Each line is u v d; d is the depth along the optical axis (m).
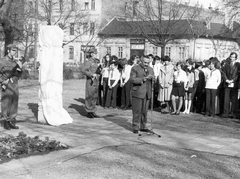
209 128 11.55
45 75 11.36
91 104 13.01
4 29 27.17
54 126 11.09
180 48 51.84
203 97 14.85
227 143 9.44
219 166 7.37
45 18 37.00
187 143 9.32
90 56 12.94
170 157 7.93
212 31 51.00
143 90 10.24
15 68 10.21
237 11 34.91
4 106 10.22
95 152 8.12
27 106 15.32
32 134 9.74
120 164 7.30
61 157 7.66
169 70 14.10
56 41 11.42
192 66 15.01
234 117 13.88
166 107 14.43
